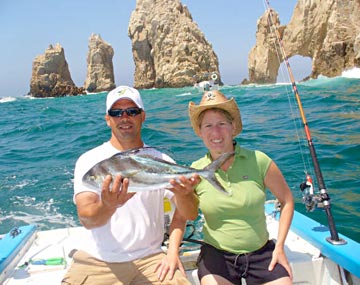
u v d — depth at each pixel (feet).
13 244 13.01
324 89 90.12
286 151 30.27
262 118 50.37
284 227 10.27
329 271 11.21
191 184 8.77
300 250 12.10
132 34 230.07
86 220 9.36
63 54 262.67
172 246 10.42
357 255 10.34
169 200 11.32
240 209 10.05
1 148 45.42
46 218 21.54
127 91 10.58
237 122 10.80
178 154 32.81
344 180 22.31
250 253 10.11
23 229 14.49
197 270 11.13
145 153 9.32
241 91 120.37
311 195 12.03
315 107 55.72
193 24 219.00
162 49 216.95
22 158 38.47
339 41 135.44
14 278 11.66
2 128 66.23
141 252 10.34
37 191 26.37
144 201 10.43
